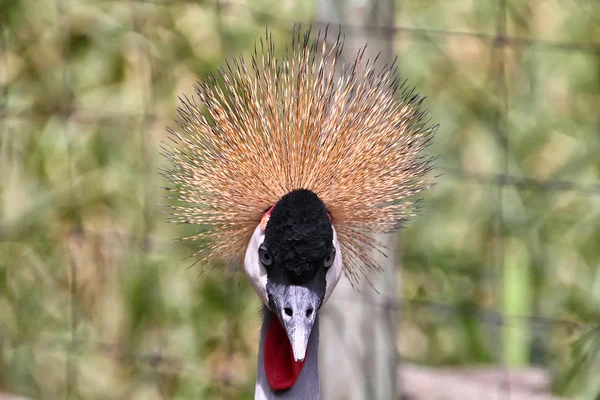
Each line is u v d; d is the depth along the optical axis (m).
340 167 4.80
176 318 8.41
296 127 4.80
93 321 8.54
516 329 8.20
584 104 8.66
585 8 8.64
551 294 8.31
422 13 8.70
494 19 8.62
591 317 8.09
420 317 8.55
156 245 8.11
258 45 8.16
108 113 8.42
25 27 8.91
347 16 5.98
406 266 8.66
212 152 4.89
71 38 8.70
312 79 4.88
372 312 6.25
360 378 6.29
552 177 8.49
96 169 8.59
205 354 8.32
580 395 7.52
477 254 8.66
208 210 4.91
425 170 5.00
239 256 4.95
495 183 7.26
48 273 8.68
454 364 8.36
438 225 8.71
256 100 4.86
